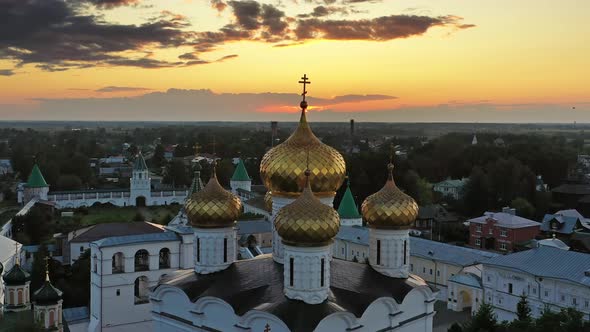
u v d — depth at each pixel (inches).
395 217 1753.2
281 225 1492.4
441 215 6186.0
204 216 1748.3
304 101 1780.3
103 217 6737.2
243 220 5113.2
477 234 5285.4
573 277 2994.6
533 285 3159.5
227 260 1791.3
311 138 1769.2
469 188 7130.9
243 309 1529.3
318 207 1496.1
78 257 3991.1
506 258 3388.3
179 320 1660.9
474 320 2659.9
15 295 2596.0
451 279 3661.4
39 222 5270.7
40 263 3597.4
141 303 2928.2
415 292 1701.5
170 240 3009.4
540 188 7568.9
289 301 1493.6
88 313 3085.6
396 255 1776.6
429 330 1748.3
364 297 1565.0
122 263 2992.1
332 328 1450.5
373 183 7337.6
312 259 1492.4
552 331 2306.8
